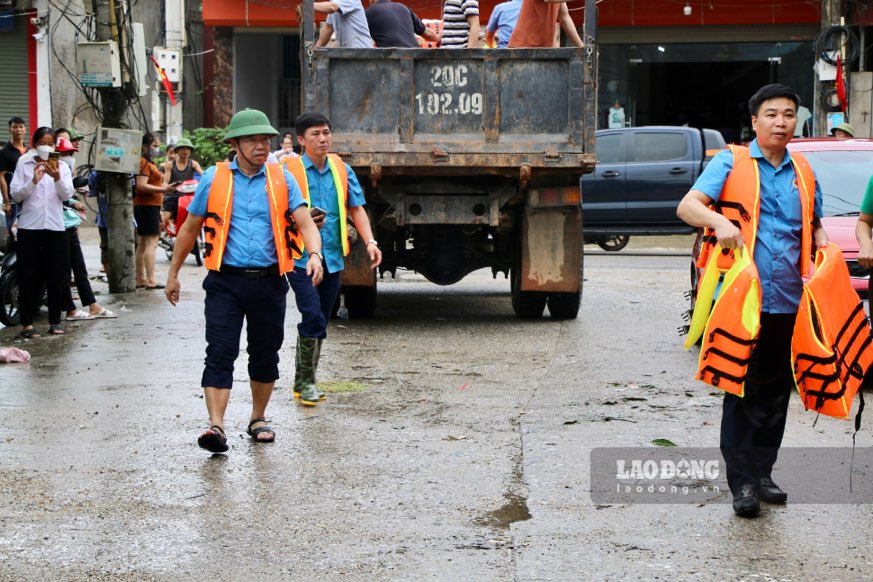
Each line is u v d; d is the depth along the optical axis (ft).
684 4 110.11
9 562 21.30
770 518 23.89
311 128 34.47
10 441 30.17
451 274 54.19
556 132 48.26
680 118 114.93
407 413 33.60
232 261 28.94
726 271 23.52
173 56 113.09
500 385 37.76
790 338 24.13
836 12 99.71
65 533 22.93
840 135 66.90
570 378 38.96
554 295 52.47
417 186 49.44
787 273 23.73
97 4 61.77
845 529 23.16
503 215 50.08
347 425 32.09
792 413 33.55
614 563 21.24
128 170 61.11
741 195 23.76
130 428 31.63
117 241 62.23
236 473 27.22
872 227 31.35
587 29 47.93
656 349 45.09
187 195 81.35
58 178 47.14
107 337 47.55
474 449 29.45
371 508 24.53
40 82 111.14
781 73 112.06
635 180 85.97
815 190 24.18
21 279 47.32
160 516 23.99
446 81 48.14
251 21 113.60
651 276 73.87
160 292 63.36
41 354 43.50
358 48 47.93
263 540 22.54
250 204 29.12
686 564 21.20
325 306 35.60
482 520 23.76
